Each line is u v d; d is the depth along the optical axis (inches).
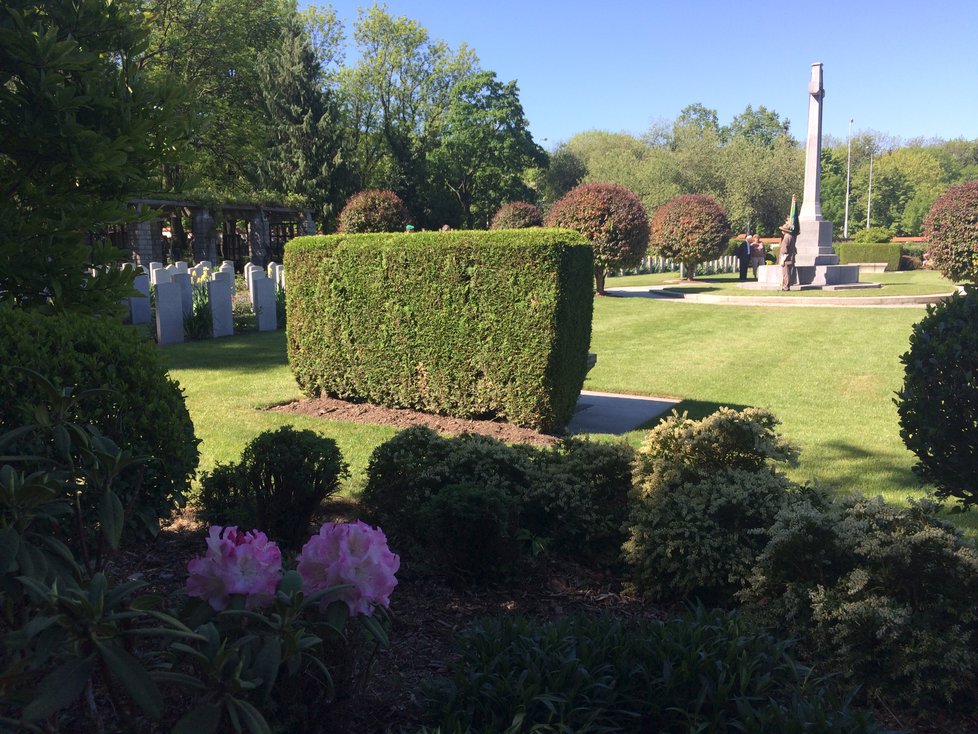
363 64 1950.1
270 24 1676.9
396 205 1149.7
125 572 159.2
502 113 2012.8
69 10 180.1
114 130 181.8
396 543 183.5
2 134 172.7
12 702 66.4
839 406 358.6
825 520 143.3
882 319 708.0
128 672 62.2
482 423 325.1
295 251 365.7
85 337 145.0
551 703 102.2
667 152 2721.5
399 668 124.8
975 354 157.0
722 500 165.6
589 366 339.6
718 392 394.3
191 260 1261.1
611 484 197.5
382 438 293.7
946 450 164.9
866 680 125.4
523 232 311.9
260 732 64.4
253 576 80.8
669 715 106.9
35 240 176.4
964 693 122.2
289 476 177.9
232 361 474.6
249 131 1544.0
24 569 70.2
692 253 1173.7
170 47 1380.4
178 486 156.3
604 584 171.5
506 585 167.2
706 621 130.1
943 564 130.4
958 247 910.4
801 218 1152.8
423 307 333.4
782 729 97.0
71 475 87.9
